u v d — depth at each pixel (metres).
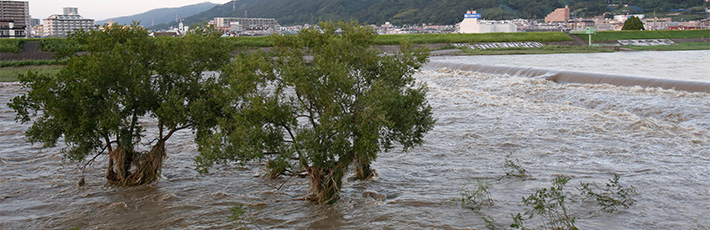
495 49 94.44
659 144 18.77
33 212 12.57
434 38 98.94
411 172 15.66
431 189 13.90
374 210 12.28
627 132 20.83
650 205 12.35
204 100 13.46
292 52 12.70
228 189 14.05
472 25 154.50
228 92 12.62
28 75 13.34
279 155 12.23
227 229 11.28
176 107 13.30
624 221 11.36
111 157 14.38
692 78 42.31
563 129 21.67
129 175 14.41
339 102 11.89
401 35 98.94
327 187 12.70
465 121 24.30
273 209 12.47
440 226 11.27
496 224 11.23
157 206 12.76
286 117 11.99
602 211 11.94
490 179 14.79
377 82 11.90
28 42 75.50
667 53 84.31
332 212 12.15
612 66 57.50
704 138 19.38
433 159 17.20
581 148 18.45
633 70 51.56
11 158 17.80
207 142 12.04
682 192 13.28
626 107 26.11
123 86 13.27
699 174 14.91
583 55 80.75
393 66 12.89
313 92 11.80
